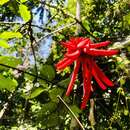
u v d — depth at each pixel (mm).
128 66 490
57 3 710
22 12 416
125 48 489
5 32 372
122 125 538
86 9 655
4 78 410
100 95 543
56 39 650
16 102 611
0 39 385
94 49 336
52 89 467
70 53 341
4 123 671
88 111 553
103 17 634
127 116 538
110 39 560
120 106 537
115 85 529
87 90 334
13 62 443
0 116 512
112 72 522
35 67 468
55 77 486
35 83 473
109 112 548
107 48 457
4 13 691
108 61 505
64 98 473
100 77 338
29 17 419
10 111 640
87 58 338
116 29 591
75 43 343
